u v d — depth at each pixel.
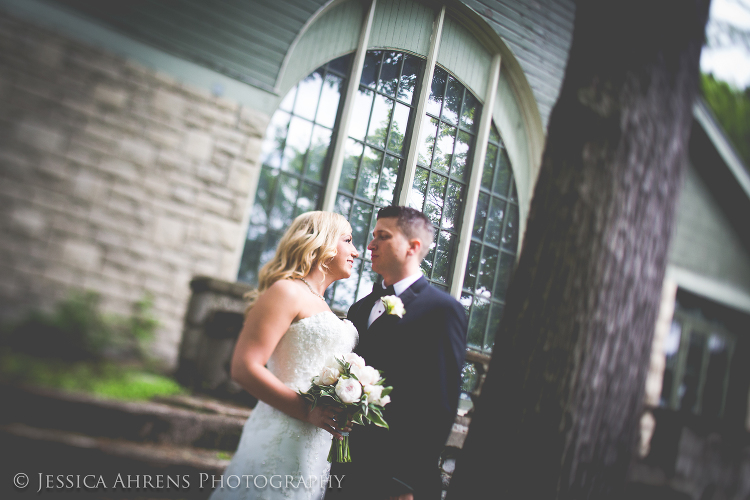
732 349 6.63
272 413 2.05
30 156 3.01
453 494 2.31
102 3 3.15
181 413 2.80
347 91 3.95
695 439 5.33
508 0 4.28
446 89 4.09
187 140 3.36
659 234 2.40
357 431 2.19
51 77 3.05
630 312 2.31
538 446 2.18
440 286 3.87
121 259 3.21
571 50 2.52
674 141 2.44
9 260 2.96
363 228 3.86
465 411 3.81
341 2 3.87
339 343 2.12
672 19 2.42
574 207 2.32
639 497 4.89
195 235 3.40
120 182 3.21
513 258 4.36
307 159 3.94
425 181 3.91
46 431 2.43
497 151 4.36
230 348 3.37
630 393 2.31
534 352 2.27
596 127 2.34
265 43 3.54
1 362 2.63
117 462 2.48
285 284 2.07
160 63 3.29
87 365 2.92
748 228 6.37
